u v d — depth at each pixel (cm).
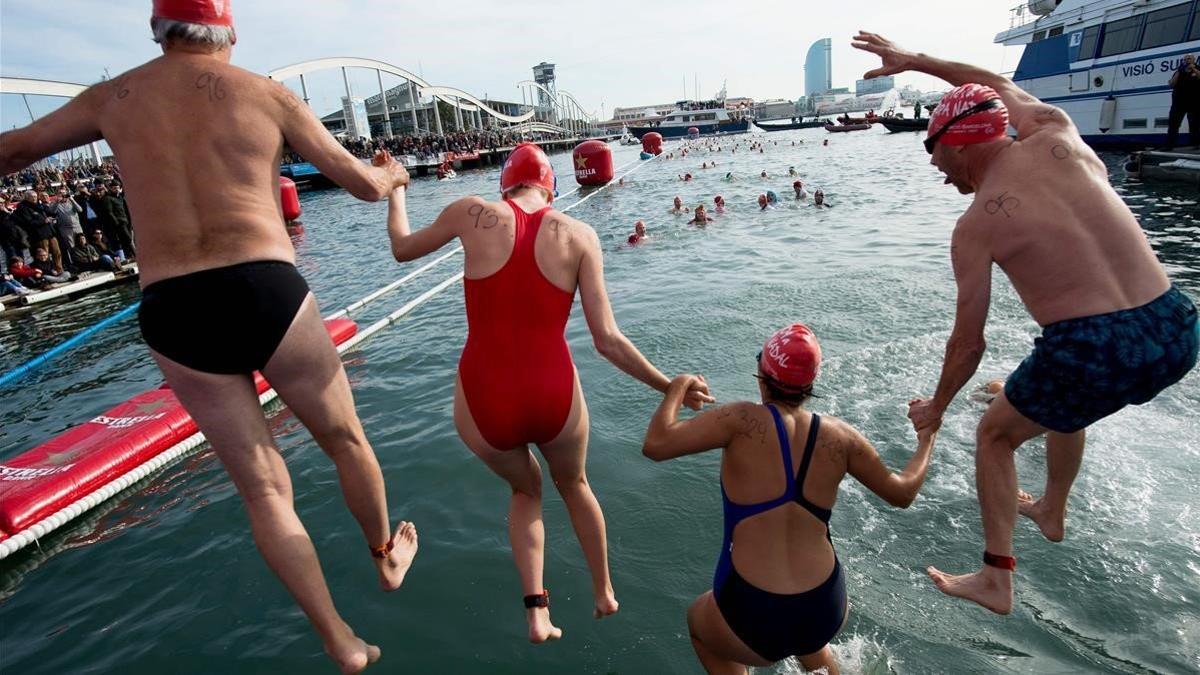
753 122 9025
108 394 780
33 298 1314
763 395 271
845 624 324
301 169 3850
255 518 218
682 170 3216
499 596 366
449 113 9400
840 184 2084
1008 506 274
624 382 648
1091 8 2222
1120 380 243
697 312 847
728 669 284
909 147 3578
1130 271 246
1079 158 256
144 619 375
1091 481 415
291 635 350
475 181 3728
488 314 250
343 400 238
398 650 332
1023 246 252
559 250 252
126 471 539
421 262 1434
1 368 931
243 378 216
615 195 2392
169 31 206
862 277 942
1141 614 312
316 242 1891
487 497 467
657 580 369
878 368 625
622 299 956
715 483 460
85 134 210
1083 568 344
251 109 209
